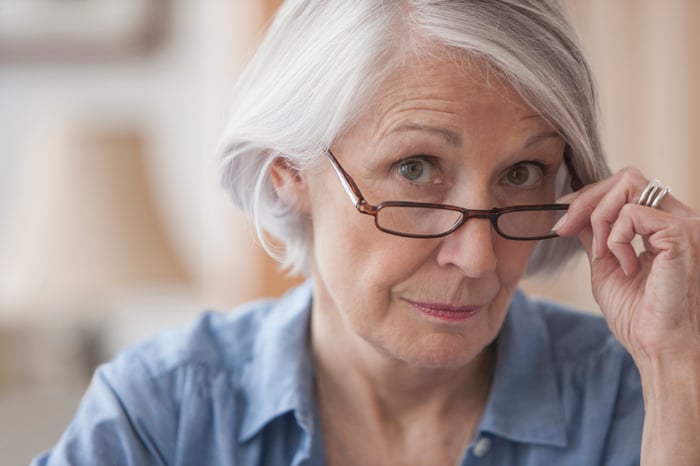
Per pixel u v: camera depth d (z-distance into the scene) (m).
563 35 1.23
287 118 1.30
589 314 1.64
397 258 1.26
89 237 3.06
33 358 3.43
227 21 3.70
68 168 3.11
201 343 1.61
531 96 1.21
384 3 1.22
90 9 3.90
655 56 3.64
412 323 1.29
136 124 3.91
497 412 1.47
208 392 1.54
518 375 1.50
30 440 2.03
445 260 1.25
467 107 1.19
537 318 1.58
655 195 1.28
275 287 3.67
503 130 1.21
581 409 1.50
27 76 3.96
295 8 1.31
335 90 1.23
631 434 1.46
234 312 1.70
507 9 1.20
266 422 1.49
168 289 3.83
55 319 3.47
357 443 1.51
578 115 1.25
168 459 1.50
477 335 1.31
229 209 3.81
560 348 1.57
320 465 1.48
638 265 1.32
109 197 3.11
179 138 3.90
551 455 1.47
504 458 1.48
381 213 1.25
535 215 1.30
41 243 3.07
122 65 3.92
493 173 1.23
